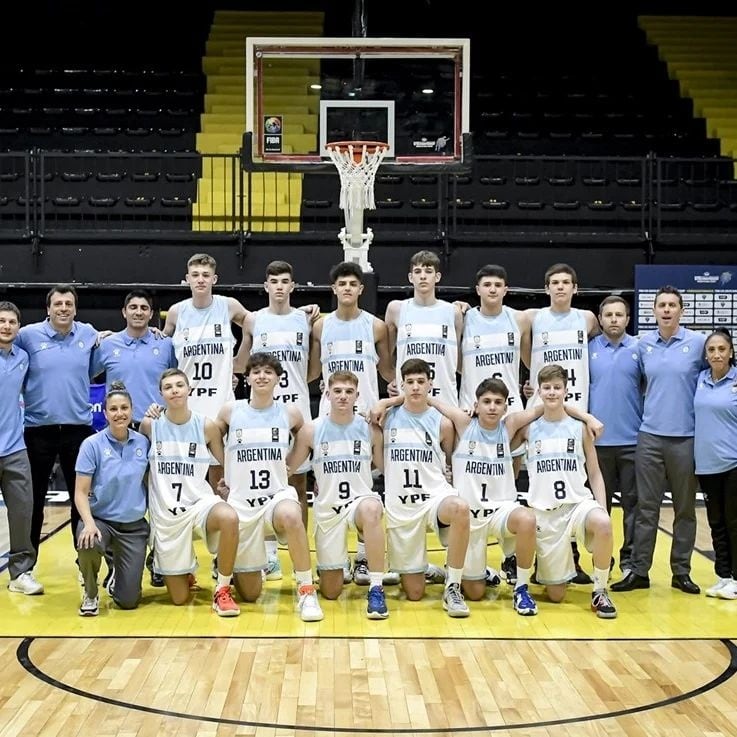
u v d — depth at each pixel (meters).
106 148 13.02
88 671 4.14
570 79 14.74
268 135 8.58
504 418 5.38
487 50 15.33
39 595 5.42
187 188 12.44
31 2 15.30
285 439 5.21
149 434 5.27
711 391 5.28
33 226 10.84
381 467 5.39
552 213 12.15
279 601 5.28
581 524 5.11
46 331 5.65
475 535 5.24
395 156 8.54
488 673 4.13
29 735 3.48
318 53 8.55
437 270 5.82
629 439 5.70
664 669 4.19
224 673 4.11
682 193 12.63
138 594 5.13
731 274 10.52
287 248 10.66
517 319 5.86
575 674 4.12
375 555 5.05
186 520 5.14
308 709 3.72
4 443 5.37
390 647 4.47
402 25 15.63
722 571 5.40
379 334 5.95
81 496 5.05
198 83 14.59
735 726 3.58
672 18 15.80
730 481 5.24
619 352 5.70
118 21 15.48
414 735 3.49
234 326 10.63
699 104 14.23
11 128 13.54
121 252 10.63
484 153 13.12
